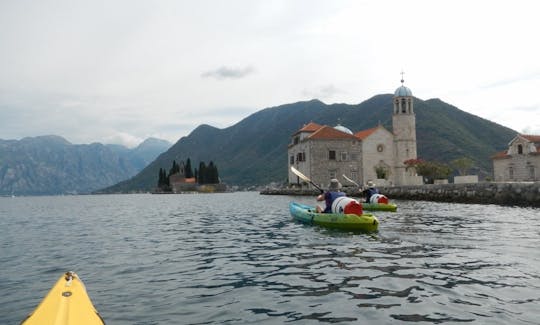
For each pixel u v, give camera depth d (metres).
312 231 17.14
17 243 16.69
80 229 22.30
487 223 18.55
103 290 8.44
